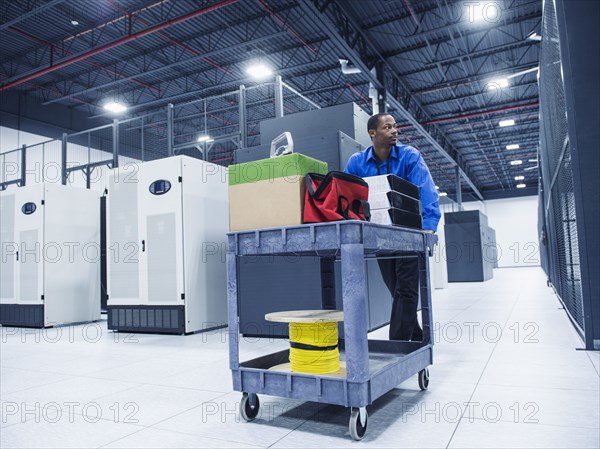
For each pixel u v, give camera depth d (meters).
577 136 3.20
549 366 2.68
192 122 15.89
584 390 2.18
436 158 20.34
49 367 3.16
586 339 3.12
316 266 4.06
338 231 1.77
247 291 4.38
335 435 1.75
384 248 1.96
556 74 3.77
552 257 7.86
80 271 5.99
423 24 9.45
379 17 9.20
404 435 1.72
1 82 12.10
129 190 5.05
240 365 2.02
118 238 5.09
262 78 12.41
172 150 6.25
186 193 4.78
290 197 1.95
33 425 1.95
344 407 2.12
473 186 24.64
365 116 4.73
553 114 4.46
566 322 4.41
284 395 1.87
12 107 12.73
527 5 8.67
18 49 10.84
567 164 3.62
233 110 14.68
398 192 2.16
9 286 5.82
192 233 4.81
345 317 1.75
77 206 6.01
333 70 12.04
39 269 5.54
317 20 8.16
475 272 13.30
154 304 4.81
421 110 14.58
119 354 3.62
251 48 10.86
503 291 8.95
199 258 4.87
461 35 9.81
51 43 10.48
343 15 8.95
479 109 14.73
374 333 4.30
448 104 14.25
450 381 2.46
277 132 4.59
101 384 2.64
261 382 1.91
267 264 4.29
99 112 15.02
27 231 5.69
